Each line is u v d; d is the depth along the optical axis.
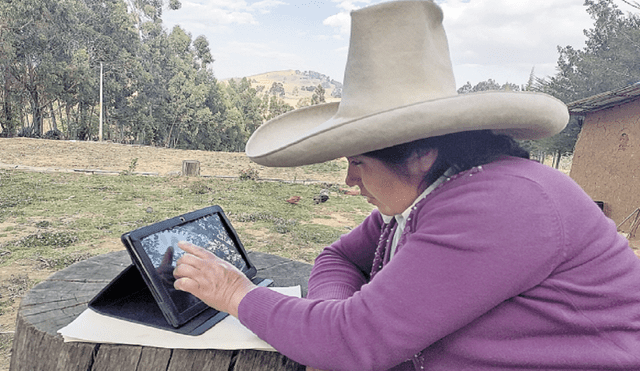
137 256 1.10
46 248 6.34
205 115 52.81
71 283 1.57
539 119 0.83
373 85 0.89
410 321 0.77
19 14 33.97
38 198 10.03
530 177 0.80
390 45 0.87
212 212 1.52
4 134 34.78
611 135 11.35
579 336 0.78
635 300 0.81
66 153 21.12
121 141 48.22
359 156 0.93
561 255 0.75
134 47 48.97
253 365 1.15
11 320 3.97
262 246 7.18
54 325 1.22
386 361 0.81
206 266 1.07
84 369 1.12
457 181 0.86
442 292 0.76
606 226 0.84
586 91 23.88
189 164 15.49
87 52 43.41
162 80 51.78
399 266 0.82
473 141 0.91
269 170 21.52
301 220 9.79
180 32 60.72
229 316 1.25
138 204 10.15
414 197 0.95
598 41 26.81
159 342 1.09
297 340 0.89
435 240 0.79
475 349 0.82
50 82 35.75
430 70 0.89
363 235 1.43
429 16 0.90
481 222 0.75
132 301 1.28
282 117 1.30
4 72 34.09
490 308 0.76
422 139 0.88
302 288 1.59
